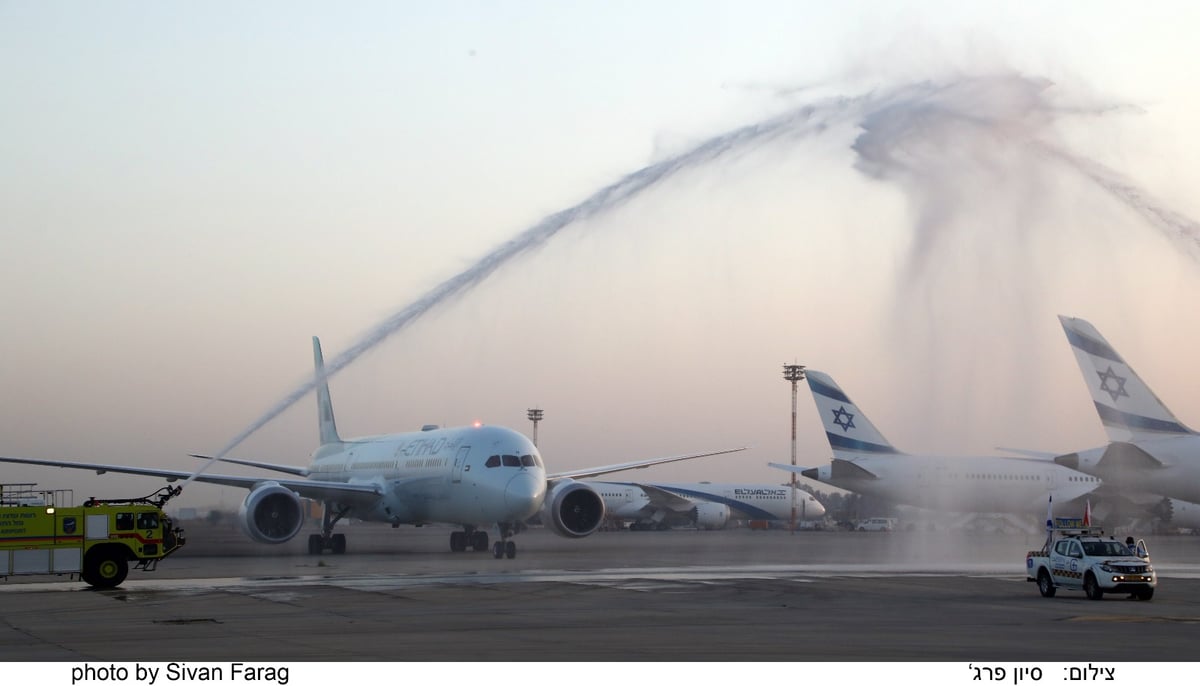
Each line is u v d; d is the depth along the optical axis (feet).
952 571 236.43
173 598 172.76
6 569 192.03
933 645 114.32
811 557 299.79
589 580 207.10
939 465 417.90
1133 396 321.52
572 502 313.94
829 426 431.43
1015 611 153.17
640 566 253.44
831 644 115.03
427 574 225.35
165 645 115.44
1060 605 163.53
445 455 301.22
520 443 291.99
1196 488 312.09
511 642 117.08
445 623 136.67
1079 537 181.57
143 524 201.67
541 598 170.91
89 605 161.79
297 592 182.39
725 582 202.39
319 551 327.47
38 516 195.31
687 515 651.25
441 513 304.50
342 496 314.96
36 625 135.95
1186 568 268.21
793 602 165.27
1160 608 159.63
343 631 128.06
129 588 193.67
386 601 166.40
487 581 205.16
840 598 172.14
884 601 167.73
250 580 209.87
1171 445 314.35
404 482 317.01
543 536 521.65
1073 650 110.52
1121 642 117.50
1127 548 176.65
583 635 123.54
